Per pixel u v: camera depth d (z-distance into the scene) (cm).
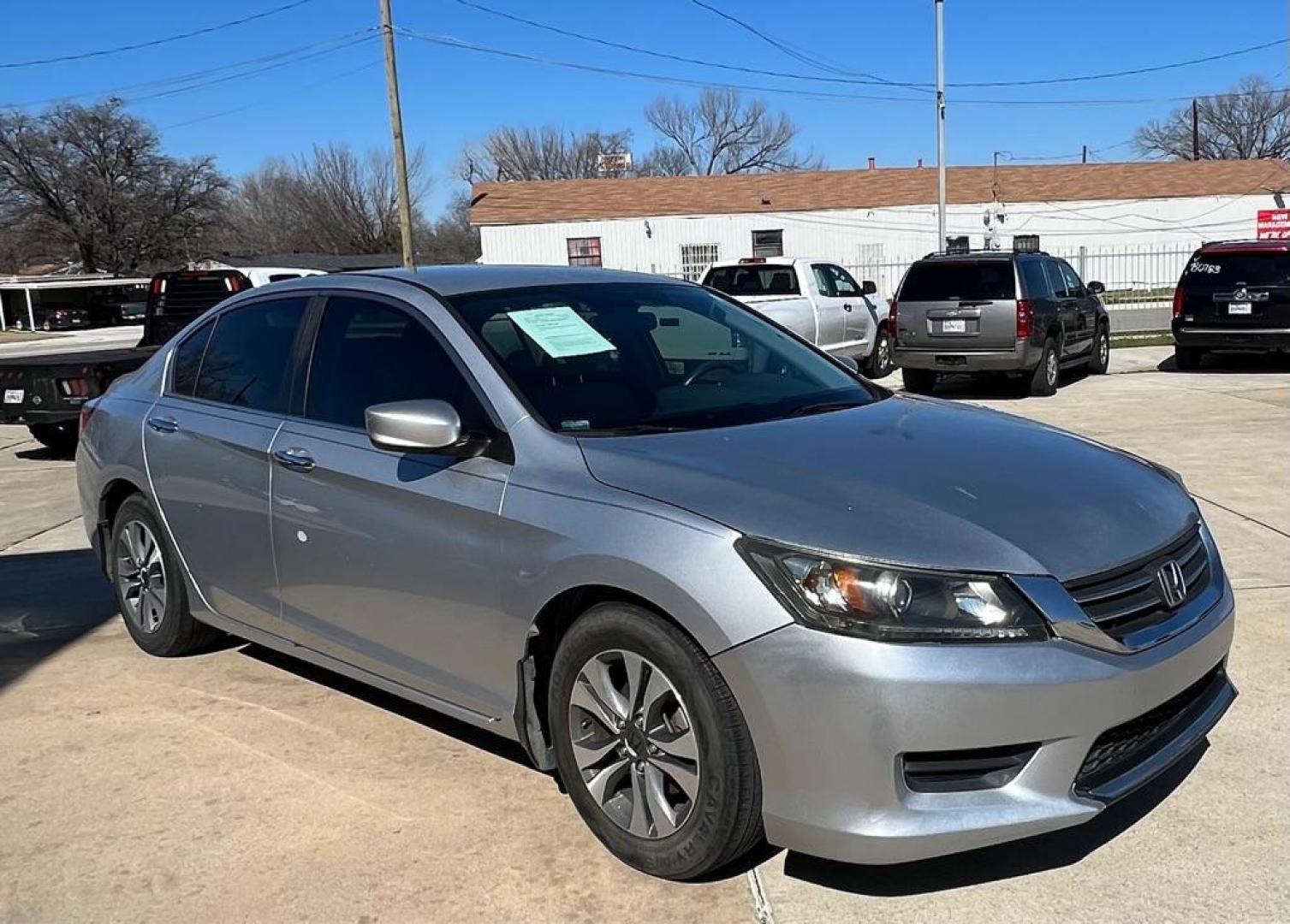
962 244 4269
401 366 390
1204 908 290
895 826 271
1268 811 335
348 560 388
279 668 490
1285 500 718
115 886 320
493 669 346
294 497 407
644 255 4328
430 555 357
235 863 330
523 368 367
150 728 428
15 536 770
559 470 331
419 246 7769
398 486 366
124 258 6694
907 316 1357
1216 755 372
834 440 345
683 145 7638
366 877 320
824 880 309
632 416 362
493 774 380
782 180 4522
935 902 297
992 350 1307
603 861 324
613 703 317
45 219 6562
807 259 1574
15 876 327
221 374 468
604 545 304
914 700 266
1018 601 276
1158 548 308
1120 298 3391
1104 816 336
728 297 483
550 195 4444
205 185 6962
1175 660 295
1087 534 297
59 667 500
